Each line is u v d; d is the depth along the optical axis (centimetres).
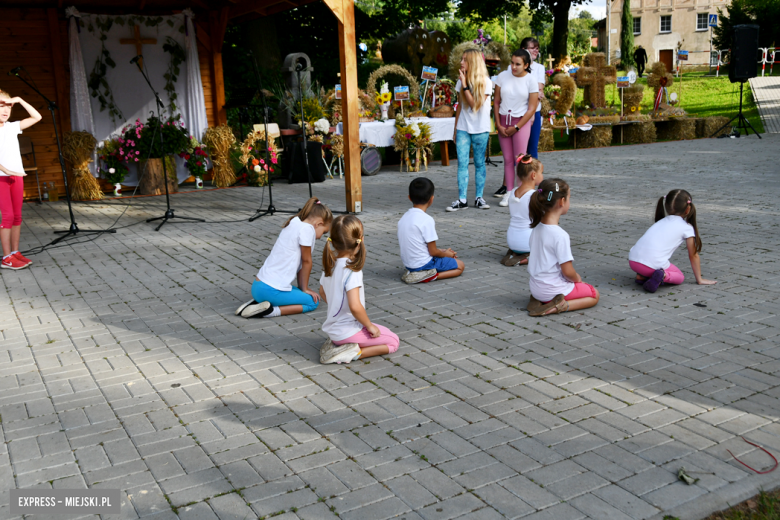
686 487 239
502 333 403
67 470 265
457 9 2411
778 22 3444
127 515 233
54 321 454
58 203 968
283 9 1042
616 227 685
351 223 350
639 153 1384
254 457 270
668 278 469
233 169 1123
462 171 810
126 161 1037
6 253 596
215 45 1124
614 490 238
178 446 281
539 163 537
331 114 1194
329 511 231
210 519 230
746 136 1653
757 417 288
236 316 455
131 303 491
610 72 1678
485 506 232
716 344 371
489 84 791
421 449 271
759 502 233
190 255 637
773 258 541
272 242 682
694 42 4281
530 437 278
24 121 603
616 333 394
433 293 489
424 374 347
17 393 340
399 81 1700
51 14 968
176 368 366
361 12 1962
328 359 364
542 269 430
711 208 756
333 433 288
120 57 1038
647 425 285
